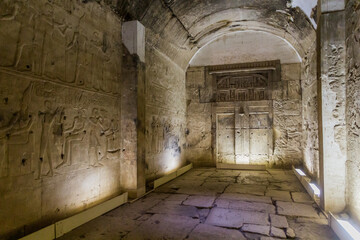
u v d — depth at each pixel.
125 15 5.50
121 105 5.43
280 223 3.96
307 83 8.01
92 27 4.55
